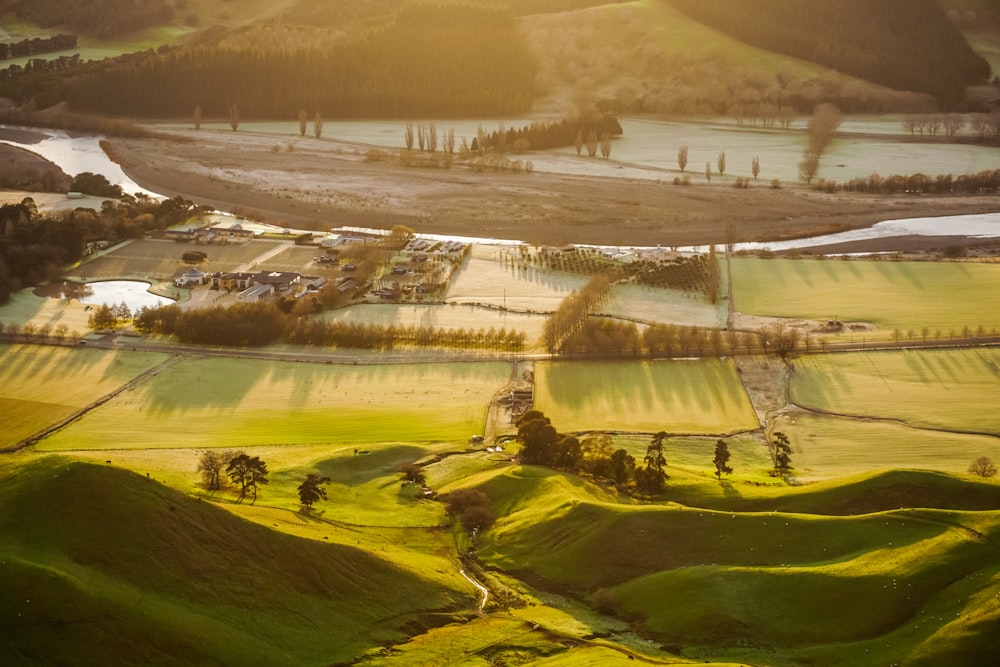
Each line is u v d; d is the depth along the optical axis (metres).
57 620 182.50
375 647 198.50
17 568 186.75
